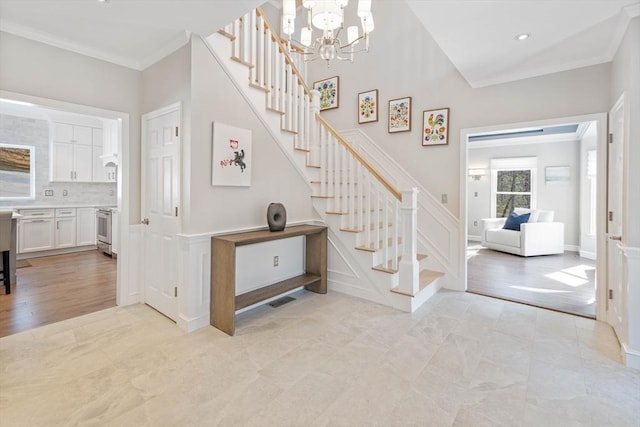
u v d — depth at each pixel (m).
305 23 3.92
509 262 5.59
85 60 2.93
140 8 2.26
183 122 2.78
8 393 1.88
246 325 2.89
